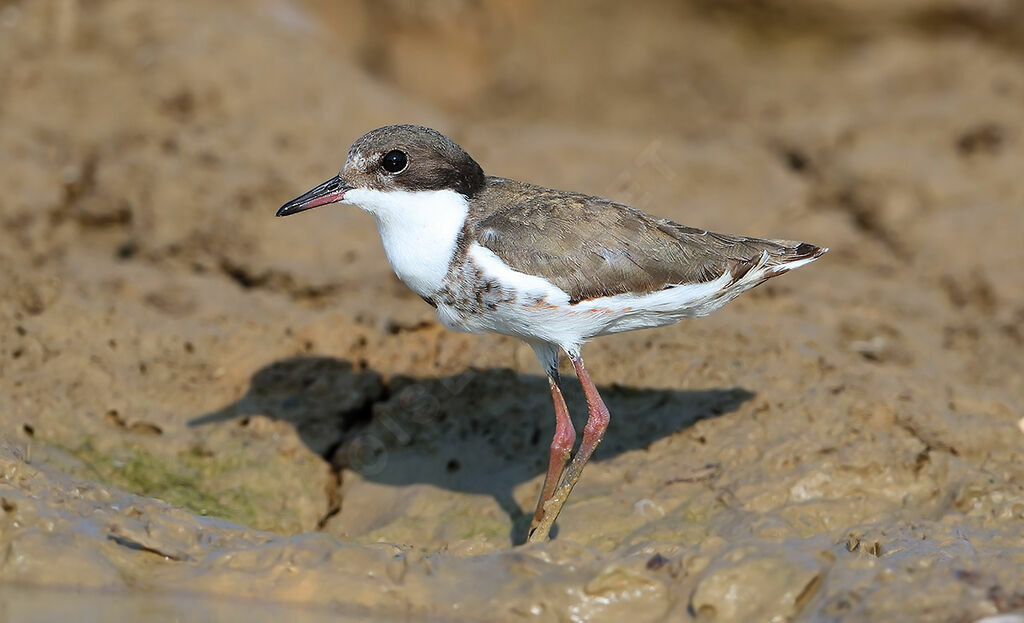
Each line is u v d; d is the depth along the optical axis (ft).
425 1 80.89
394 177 35.27
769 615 31.04
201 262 53.06
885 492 37.40
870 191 64.13
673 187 62.54
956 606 30.01
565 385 42.98
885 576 31.42
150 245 53.88
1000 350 49.75
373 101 65.05
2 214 54.80
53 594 32.30
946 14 82.79
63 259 52.37
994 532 34.94
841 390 41.78
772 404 41.01
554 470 36.29
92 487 36.50
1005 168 65.05
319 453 41.39
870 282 55.88
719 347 44.50
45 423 39.93
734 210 61.52
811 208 63.82
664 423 40.91
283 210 35.91
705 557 32.73
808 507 36.47
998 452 39.45
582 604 31.96
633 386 42.68
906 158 65.87
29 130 60.59
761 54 86.79
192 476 39.45
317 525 39.09
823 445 38.81
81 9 66.85
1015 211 61.77
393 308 48.83
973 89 77.20
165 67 62.85
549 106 85.05
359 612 32.19
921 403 41.63
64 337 44.09
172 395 42.39
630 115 84.17
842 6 84.17
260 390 43.29
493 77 85.66
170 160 57.62
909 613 29.99
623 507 37.35
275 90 63.46
